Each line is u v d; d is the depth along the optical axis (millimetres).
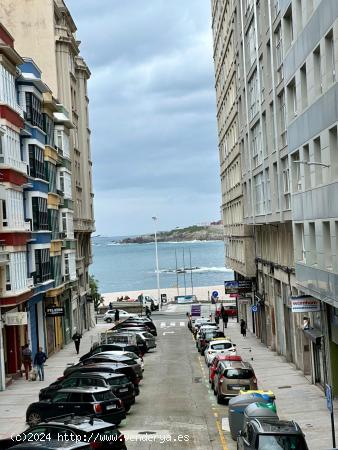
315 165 25547
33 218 41469
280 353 41750
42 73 57062
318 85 24812
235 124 57781
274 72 35250
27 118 41312
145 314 81562
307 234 27969
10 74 36625
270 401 20438
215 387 27953
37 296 42375
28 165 41219
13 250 34656
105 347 36906
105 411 20703
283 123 34938
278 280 40812
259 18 40094
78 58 66188
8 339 36406
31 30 56906
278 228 39594
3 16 56750
